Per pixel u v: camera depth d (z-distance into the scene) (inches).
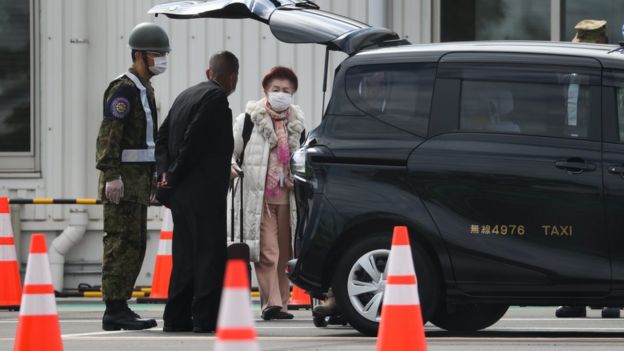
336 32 1187.9
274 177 1440.7
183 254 1157.1
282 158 1444.4
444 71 1123.3
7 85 1957.4
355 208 1112.8
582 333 1191.6
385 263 1108.5
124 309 1187.3
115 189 1157.1
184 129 1144.2
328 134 1135.6
